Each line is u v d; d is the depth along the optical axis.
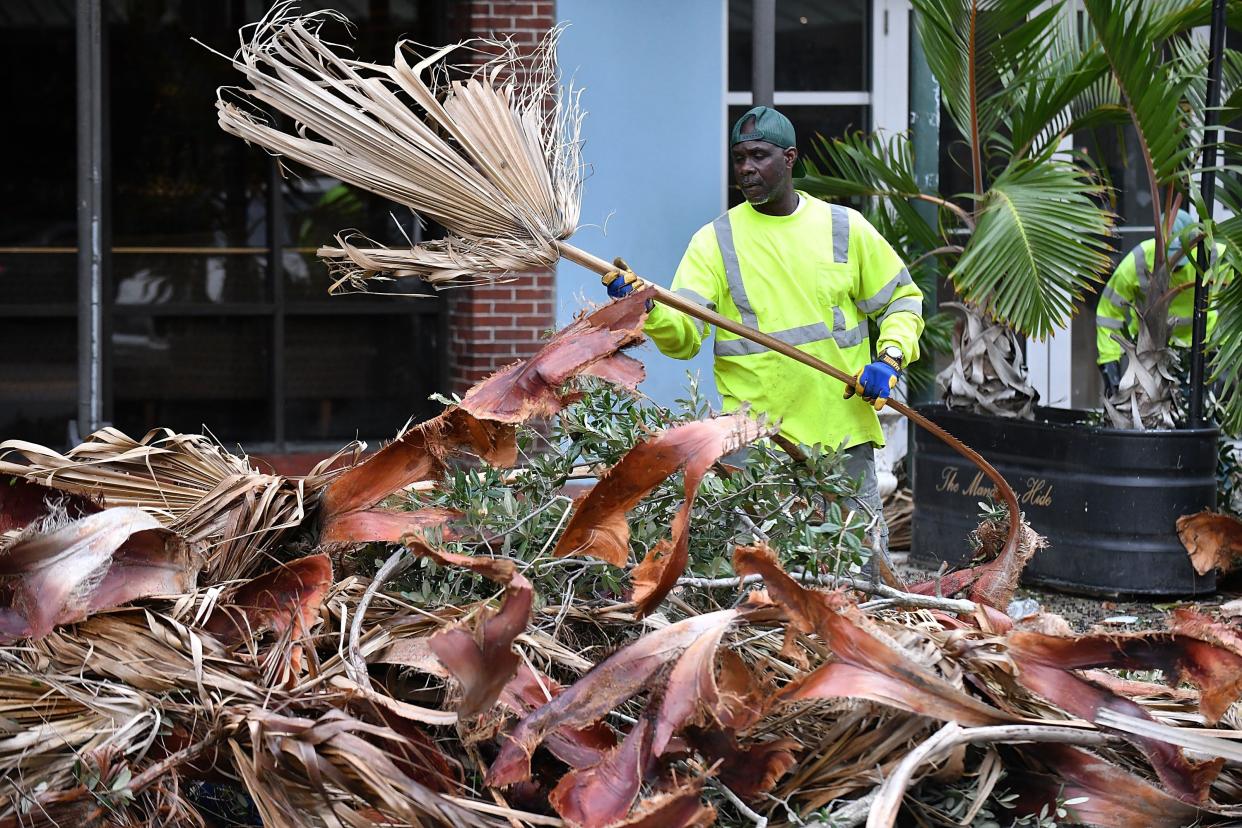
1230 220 6.73
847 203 8.79
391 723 2.92
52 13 9.11
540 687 2.99
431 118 4.04
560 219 3.91
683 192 8.70
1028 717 2.98
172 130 9.30
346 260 3.86
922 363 8.37
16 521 3.53
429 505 3.74
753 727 3.02
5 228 9.20
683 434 3.15
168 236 9.37
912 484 7.91
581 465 3.93
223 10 9.27
